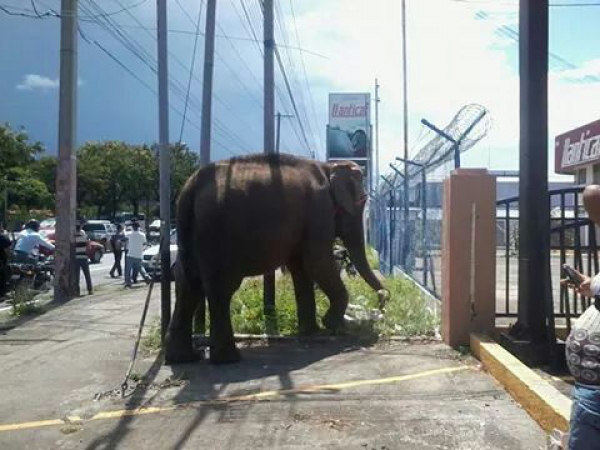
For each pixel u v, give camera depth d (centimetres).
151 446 512
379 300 988
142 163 6200
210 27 1123
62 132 1498
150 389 668
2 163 4338
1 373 756
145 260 2097
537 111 743
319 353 813
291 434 528
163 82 890
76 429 554
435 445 499
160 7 891
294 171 866
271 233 797
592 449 324
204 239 767
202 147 1123
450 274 811
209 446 508
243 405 605
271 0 1131
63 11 1508
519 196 761
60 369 767
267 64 1132
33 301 1335
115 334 984
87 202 6178
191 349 785
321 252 874
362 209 950
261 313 980
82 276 2294
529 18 743
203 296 805
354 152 4575
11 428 562
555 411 503
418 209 1394
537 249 737
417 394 625
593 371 323
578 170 2638
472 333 799
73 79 1516
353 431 531
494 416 560
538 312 732
